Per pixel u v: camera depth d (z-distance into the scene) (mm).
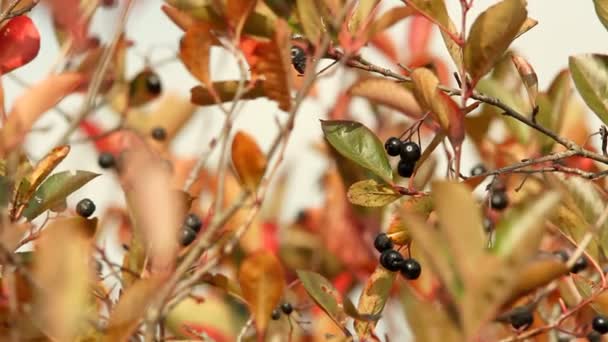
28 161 910
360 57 971
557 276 731
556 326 927
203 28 870
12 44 939
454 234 716
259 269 812
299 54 935
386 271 941
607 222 951
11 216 900
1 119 916
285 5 921
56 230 746
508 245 722
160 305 760
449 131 916
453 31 960
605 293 940
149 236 758
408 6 938
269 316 813
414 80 921
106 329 761
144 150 758
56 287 738
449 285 727
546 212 723
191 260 772
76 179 932
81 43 861
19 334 769
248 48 899
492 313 718
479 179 948
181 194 855
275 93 857
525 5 912
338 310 909
